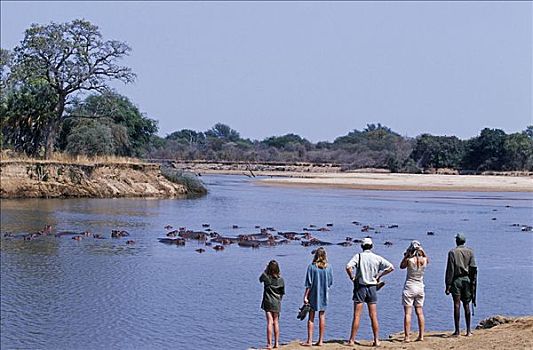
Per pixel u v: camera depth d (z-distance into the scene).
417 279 24.91
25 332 30.91
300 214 89.12
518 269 47.28
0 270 45.41
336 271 45.97
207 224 74.94
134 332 30.75
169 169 126.25
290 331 31.09
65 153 119.69
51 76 120.88
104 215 82.62
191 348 28.61
